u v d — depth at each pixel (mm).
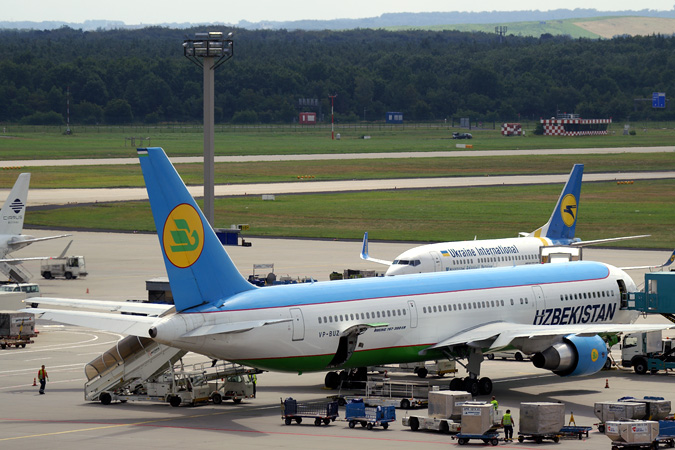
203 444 120188
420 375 173250
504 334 154750
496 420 124188
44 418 138375
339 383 164375
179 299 134125
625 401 128375
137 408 146875
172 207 133750
